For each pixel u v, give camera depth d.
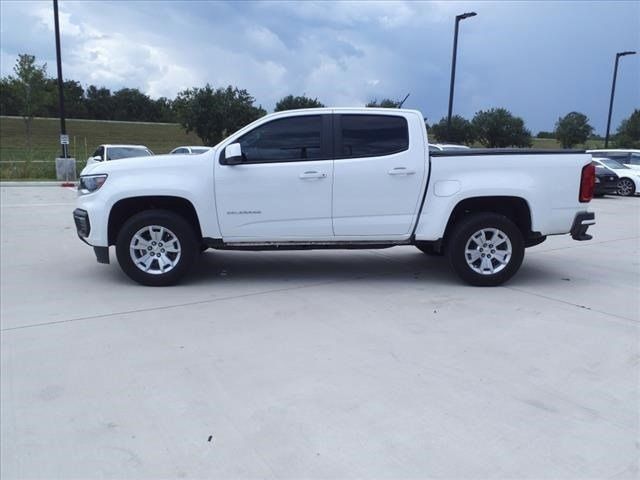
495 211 6.34
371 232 6.05
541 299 5.66
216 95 39.09
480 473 2.69
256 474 2.68
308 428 3.09
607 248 8.82
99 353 4.14
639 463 2.78
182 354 4.13
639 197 19.50
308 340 4.43
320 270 7.02
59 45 21.80
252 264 7.37
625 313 5.18
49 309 5.21
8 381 3.65
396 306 5.38
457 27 23.62
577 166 5.95
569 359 4.07
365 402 3.38
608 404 3.39
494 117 39.53
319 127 5.95
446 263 7.48
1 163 26.36
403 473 2.69
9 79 35.16
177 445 2.92
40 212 12.61
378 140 5.97
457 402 3.39
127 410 3.29
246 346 4.30
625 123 44.47
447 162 5.93
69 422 3.14
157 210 6.03
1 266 7.06
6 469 2.71
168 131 78.25
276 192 5.92
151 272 6.05
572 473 2.69
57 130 68.69
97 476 2.66
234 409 3.30
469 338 4.49
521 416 3.23
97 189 5.98
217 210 5.94
